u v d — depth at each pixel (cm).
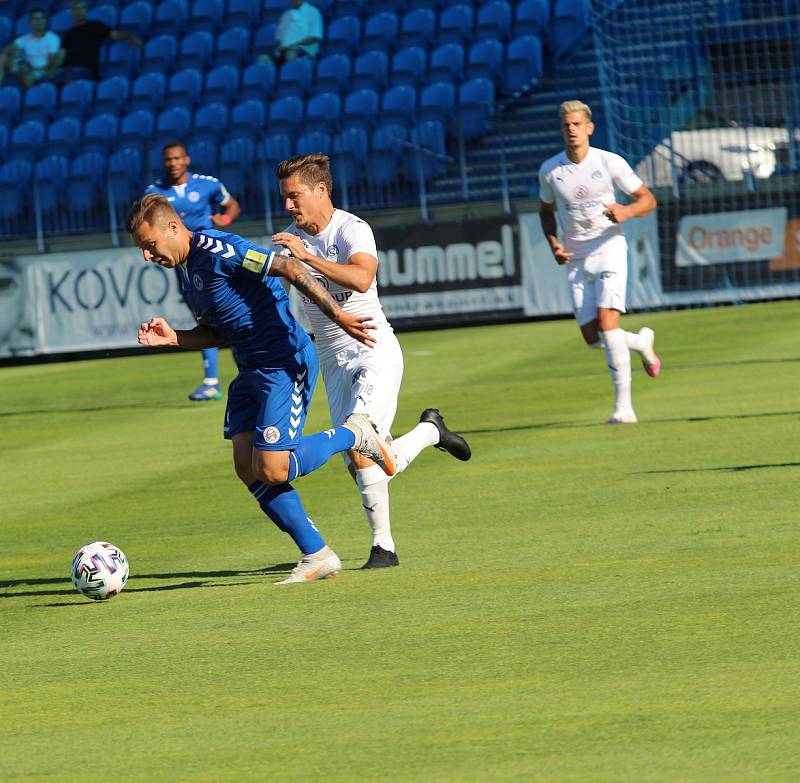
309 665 1371
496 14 7731
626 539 1909
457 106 6681
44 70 8188
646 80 7069
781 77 6800
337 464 2934
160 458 3177
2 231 7262
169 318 6194
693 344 4769
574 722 1128
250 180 6938
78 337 6272
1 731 1222
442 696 1230
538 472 2561
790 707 1127
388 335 1944
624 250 3170
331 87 7644
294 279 1686
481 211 6481
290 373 1748
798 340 4631
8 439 3738
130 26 8431
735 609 1471
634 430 2988
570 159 3122
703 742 1056
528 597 1603
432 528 2116
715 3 7144
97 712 1261
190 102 7850
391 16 7925
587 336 3194
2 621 1703
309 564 1802
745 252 6084
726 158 6256
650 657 1307
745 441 2717
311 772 1051
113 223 6700
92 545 1792
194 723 1203
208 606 1691
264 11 8369
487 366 4662
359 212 6612
